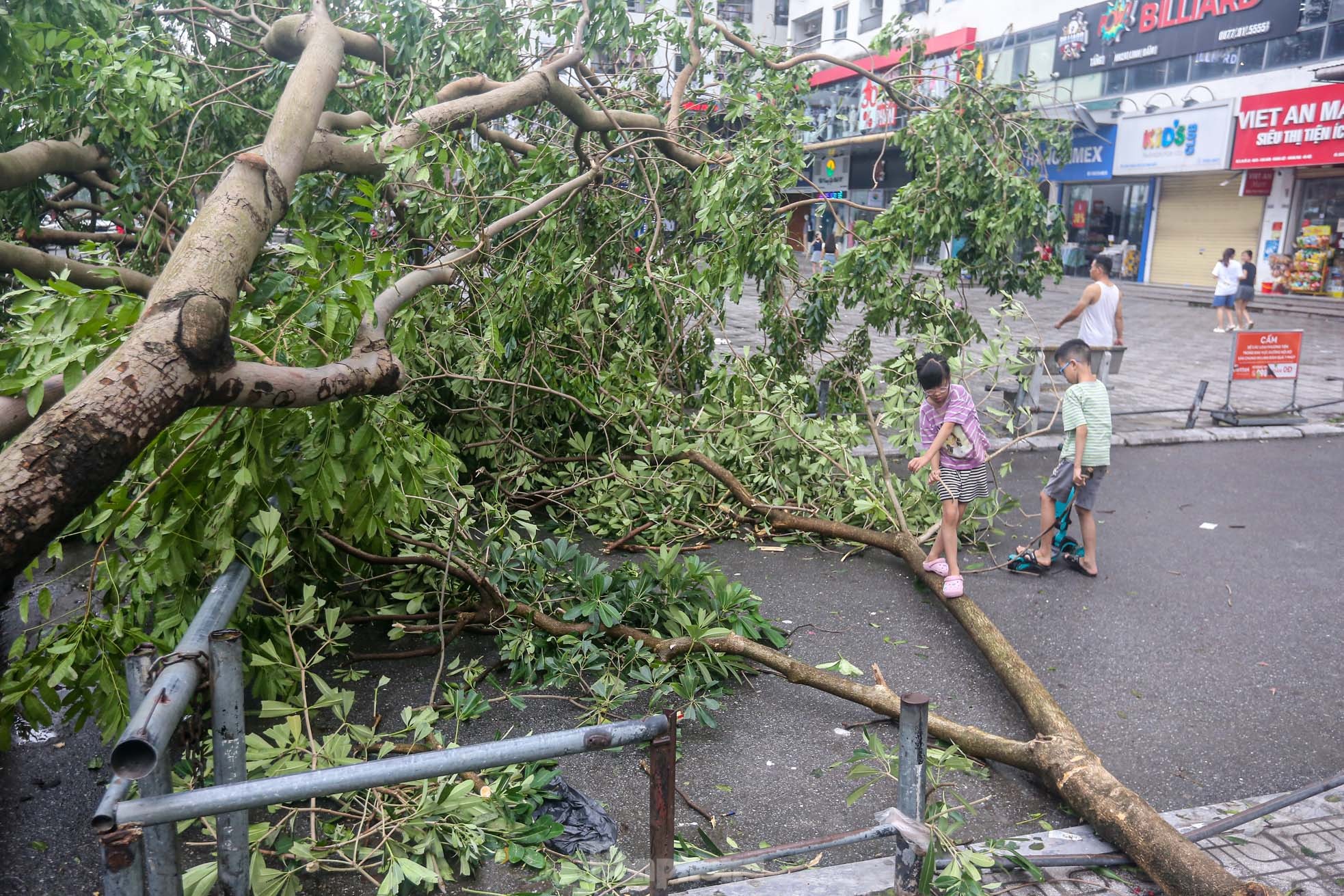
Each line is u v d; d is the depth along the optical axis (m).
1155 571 6.34
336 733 3.78
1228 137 23.61
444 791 3.20
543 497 7.09
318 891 3.13
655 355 7.96
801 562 6.42
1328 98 21.25
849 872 3.21
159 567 3.33
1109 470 8.96
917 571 5.92
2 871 3.16
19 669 3.27
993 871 3.26
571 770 3.89
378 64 6.72
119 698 3.35
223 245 3.10
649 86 9.38
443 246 6.14
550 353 7.04
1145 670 4.88
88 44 5.24
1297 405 11.59
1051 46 29.14
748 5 38.66
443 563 4.79
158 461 3.20
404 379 3.53
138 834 1.96
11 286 6.13
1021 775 3.94
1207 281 26.11
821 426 7.03
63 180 7.82
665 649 4.54
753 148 7.28
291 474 3.61
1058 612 5.66
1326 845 3.37
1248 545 6.87
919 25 32.94
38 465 2.39
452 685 4.45
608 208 8.03
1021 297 24.45
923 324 8.48
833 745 4.13
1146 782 3.85
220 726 2.42
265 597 4.10
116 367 2.56
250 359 3.39
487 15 7.48
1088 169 28.27
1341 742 4.18
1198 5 24.28
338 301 3.38
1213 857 3.29
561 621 4.87
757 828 3.53
